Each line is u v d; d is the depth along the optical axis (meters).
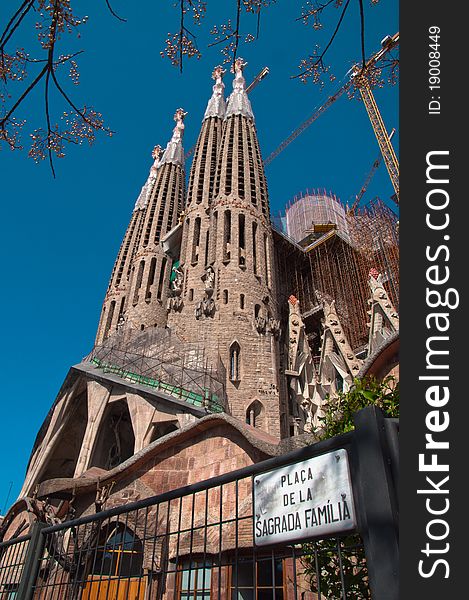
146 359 45.59
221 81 90.19
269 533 3.74
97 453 39.28
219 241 57.00
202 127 79.31
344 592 3.25
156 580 11.98
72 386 44.66
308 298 73.31
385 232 69.12
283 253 75.56
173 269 71.56
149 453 16.52
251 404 44.91
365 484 3.16
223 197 61.12
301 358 54.72
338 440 3.54
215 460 15.91
